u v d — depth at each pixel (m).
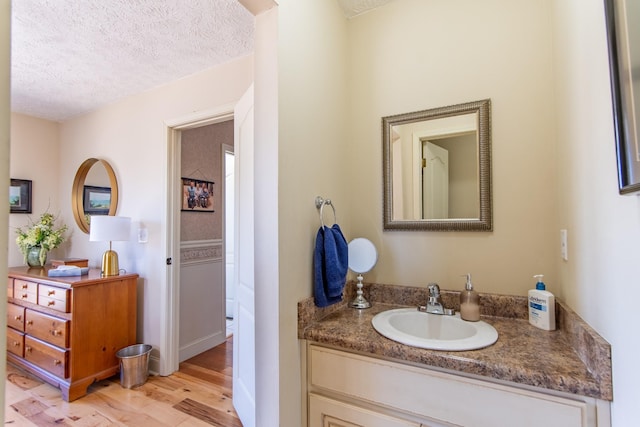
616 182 0.75
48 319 2.29
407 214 1.65
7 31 0.47
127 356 2.38
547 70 1.38
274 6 1.21
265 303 1.21
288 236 1.25
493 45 1.49
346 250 1.50
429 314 1.45
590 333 0.90
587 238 0.96
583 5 0.94
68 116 3.20
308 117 1.41
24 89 2.61
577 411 0.87
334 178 1.63
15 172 3.09
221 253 3.20
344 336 1.20
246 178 1.81
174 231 2.54
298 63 1.34
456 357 1.01
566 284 1.20
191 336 2.82
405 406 1.09
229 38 1.94
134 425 1.86
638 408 0.67
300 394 1.29
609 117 0.78
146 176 2.63
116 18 1.74
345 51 1.79
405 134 1.67
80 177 3.10
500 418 0.96
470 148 1.52
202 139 3.01
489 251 1.47
